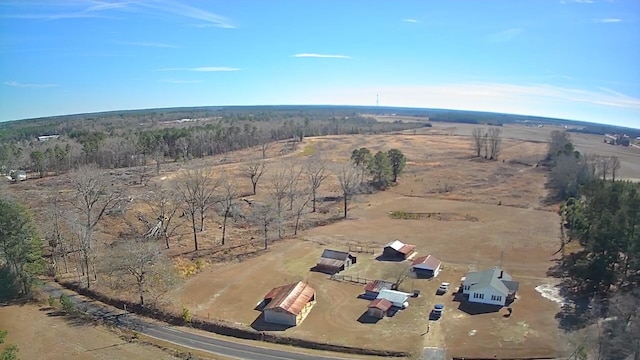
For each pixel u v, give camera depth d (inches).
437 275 2874.0
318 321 2316.7
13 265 2664.9
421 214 4291.3
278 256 3248.0
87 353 2023.9
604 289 2481.5
